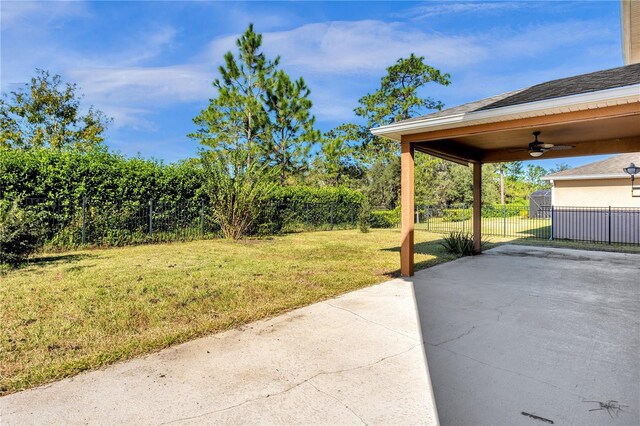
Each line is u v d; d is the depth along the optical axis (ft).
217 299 15.89
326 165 79.71
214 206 40.40
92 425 7.15
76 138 61.57
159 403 7.93
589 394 8.36
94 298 15.75
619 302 15.90
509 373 9.37
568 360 10.14
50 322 12.78
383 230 58.95
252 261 26.08
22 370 9.31
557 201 46.52
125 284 18.31
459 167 98.12
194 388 8.56
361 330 12.39
